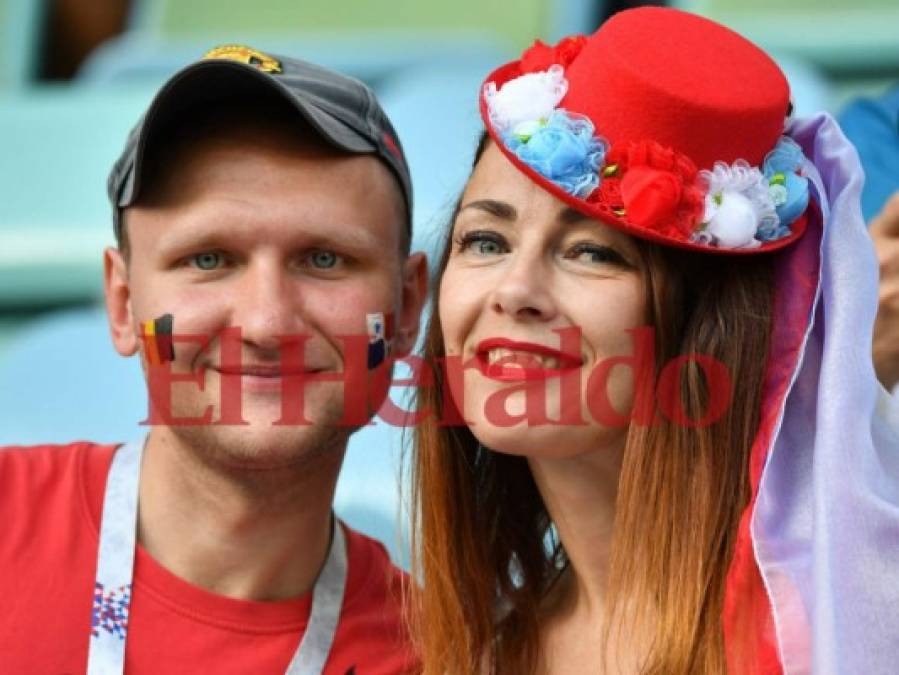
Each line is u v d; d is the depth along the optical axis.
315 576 4.03
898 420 3.31
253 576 3.95
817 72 7.42
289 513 3.91
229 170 3.76
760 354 3.39
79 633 3.86
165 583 3.93
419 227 6.33
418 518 3.90
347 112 3.86
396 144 4.01
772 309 3.40
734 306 3.40
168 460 3.93
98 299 7.43
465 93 7.22
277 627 3.94
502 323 3.38
